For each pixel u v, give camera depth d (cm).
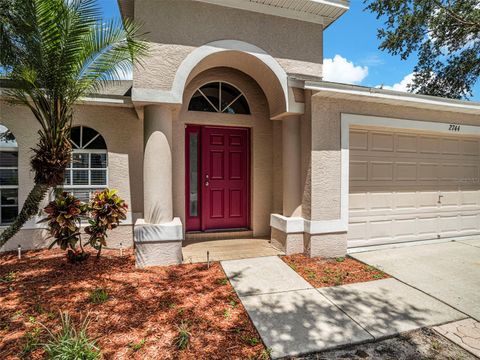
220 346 260
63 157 421
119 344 257
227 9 494
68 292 355
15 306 319
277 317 311
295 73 534
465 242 616
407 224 609
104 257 493
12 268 435
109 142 557
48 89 397
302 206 534
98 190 570
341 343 268
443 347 267
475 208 681
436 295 369
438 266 472
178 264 461
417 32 1051
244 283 397
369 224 574
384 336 280
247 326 294
